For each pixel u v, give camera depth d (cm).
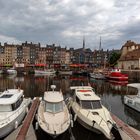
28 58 13812
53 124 1370
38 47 14475
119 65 8200
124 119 1897
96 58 15888
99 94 3238
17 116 1539
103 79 5991
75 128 1606
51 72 8438
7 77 6838
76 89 2036
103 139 1431
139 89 2256
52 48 15012
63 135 1401
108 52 16288
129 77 5972
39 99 2338
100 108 1652
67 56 15550
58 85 4359
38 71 8525
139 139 1298
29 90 3516
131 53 7844
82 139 1430
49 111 1532
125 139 1356
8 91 1900
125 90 3694
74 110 1752
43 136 1409
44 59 14588
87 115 1542
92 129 1482
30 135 1407
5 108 1552
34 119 1686
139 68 6775
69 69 9962
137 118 1933
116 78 5381
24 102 1897
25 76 7406
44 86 4119
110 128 1409
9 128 1416
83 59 15712
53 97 1672
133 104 2217
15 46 13488
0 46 13250
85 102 1680
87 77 6900
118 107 2338
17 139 1257
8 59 13262
